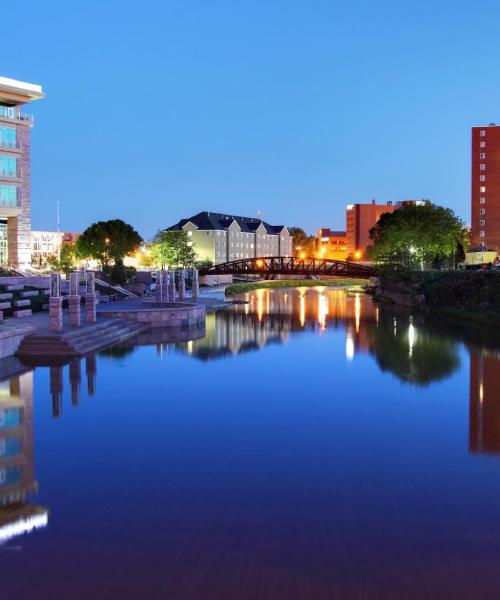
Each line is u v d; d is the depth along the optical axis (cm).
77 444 2253
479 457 2120
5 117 8544
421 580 1287
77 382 3322
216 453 2158
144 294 9638
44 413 2692
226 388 3262
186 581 1281
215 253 16975
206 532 1508
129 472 1947
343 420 2628
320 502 1702
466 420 2628
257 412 2758
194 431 2442
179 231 15075
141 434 2394
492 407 2856
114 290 8688
